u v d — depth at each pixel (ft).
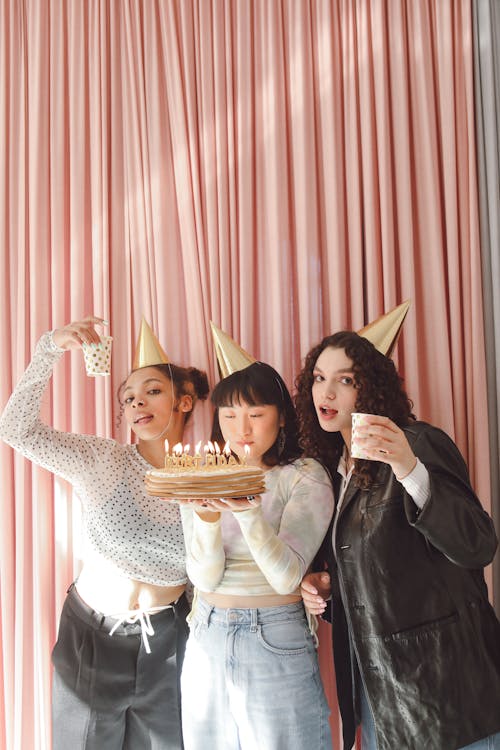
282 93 5.88
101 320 5.09
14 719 6.10
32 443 5.08
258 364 5.02
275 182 5.81
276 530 4.70
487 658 4.01
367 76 5.68
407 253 5.57
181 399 5.49
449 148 5.55
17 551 6.16
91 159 6.32
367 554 4.17
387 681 4.05
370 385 4.51
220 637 4.48
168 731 5.17
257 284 5.98
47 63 6.46
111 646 5.09
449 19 5.57
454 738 3.86
